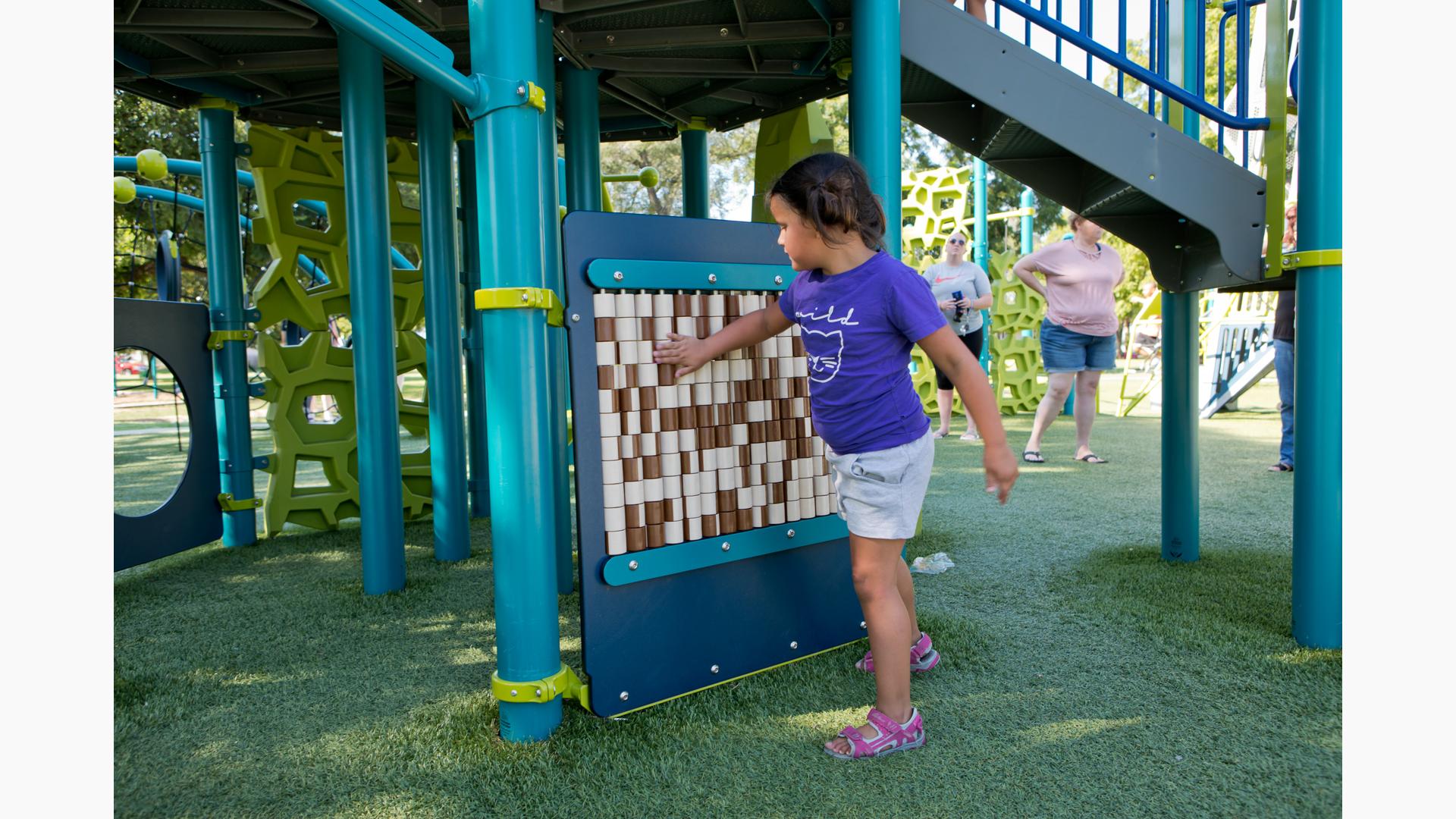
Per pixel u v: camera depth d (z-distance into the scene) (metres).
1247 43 2.84
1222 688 2.21
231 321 4.13
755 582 2.39
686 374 2.23
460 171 4.69
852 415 1.97
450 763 1.89
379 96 3.20
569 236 2.07
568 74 3.94
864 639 2.64
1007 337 9.92
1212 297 10.23
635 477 2.16
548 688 1.99
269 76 4.08
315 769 1.88
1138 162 2.80
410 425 4.83
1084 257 5.67
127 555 3.56
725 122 5.21
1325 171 2.38
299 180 4.38
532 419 1.97
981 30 2.82
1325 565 2.43
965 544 3.76
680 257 2.26
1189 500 3.42
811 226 1.94
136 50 3.62
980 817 1.65
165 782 1.83
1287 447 5.60
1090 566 3.39
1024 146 3.31
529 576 1.99
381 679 2.40
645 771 1.84
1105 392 12.38
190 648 2.66
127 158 5.80
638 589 2.17
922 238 10.59
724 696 2.24
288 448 4.36
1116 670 2.33
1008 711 2.10
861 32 2.74
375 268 3.19
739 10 3.32
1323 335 2.40
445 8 3.36
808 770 1.84
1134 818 1.63
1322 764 1.81
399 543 3.31
